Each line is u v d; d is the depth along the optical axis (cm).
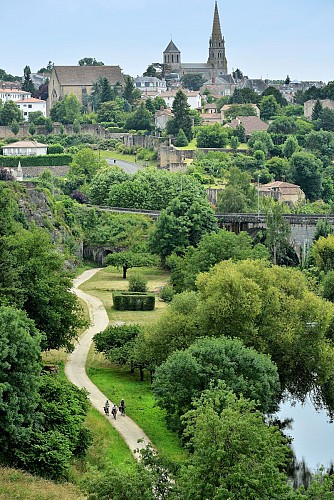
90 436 9150
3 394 8212
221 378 10081
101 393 11644
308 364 11981
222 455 6812
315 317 12238
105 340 13250
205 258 17475
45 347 11806
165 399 10069
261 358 10575
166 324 12006
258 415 7556
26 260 11762
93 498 6881
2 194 13612
